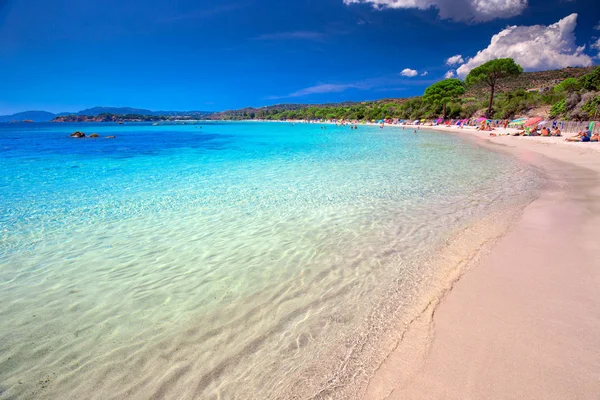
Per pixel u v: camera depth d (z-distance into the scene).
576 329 3.13
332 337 3.31
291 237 6.13
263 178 11.89
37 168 14.74
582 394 2.40
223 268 4.95
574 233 5.63
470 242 5.56
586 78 35.62
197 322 3.65
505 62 45.12
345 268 4.84
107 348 3.28
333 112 107.94
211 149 23.47
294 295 4.15
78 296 4.25
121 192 9.92
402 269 4.72
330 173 12.65
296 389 2.69
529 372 2.64
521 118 39.50
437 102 59.66
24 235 6.44
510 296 3.78
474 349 2.95
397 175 11.97
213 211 7.88
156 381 2.84
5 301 4.16
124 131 57.41
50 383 2.85
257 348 3.21
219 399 2.63
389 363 2.88
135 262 5.22
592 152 16.12
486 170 12.68
